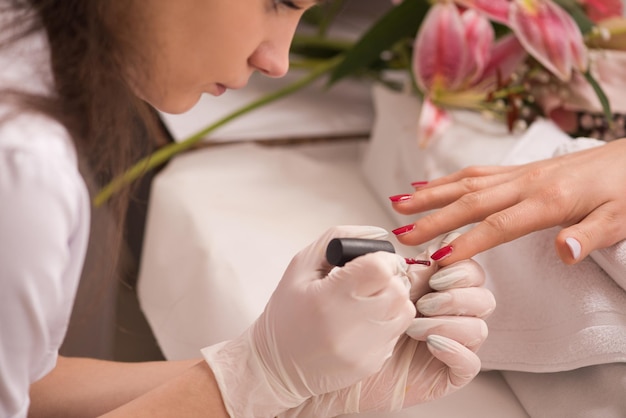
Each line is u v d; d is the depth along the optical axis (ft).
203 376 2.16
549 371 2.26
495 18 2.87
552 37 2.84
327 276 2.05
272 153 3.38
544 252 2.38
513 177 2.40
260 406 2.14
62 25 1.90
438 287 2.15
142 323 3.65
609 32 2.99
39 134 1.86
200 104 3.66
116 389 2.44
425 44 2.95
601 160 2.35
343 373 2.07
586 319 2.22
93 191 2.77
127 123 2.05
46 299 1.85
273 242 2.86
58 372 2.48
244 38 1.92
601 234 2.21
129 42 1.91
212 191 3.13
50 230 1.83
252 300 2.63
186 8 1.86
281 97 3.61
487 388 2.42
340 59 3.49
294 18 1.99
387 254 2.01
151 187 3.42
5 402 1.91
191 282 2.84
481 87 2.99
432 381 2.22
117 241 2.39
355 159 3.56
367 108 3.79
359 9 4.44
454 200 2.39
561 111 3.06
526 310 2.35
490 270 2.48
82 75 1.92
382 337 2.03
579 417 2.20
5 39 1.93
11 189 1.81
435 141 2.92
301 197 3.14
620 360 2.16
